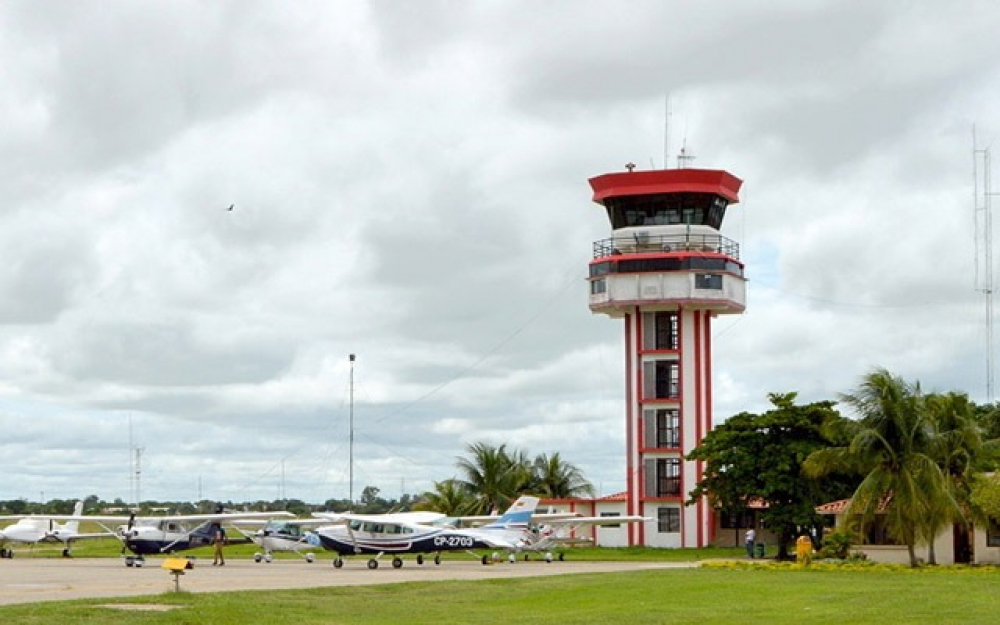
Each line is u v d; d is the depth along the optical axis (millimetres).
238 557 89938
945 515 67562
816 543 85125
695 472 100938
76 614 36094
